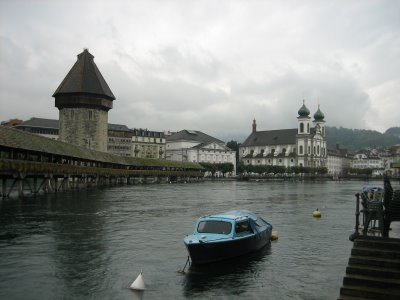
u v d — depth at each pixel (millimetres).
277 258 25469
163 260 24578
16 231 33094
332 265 24016
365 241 17156
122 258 24938
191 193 84938
